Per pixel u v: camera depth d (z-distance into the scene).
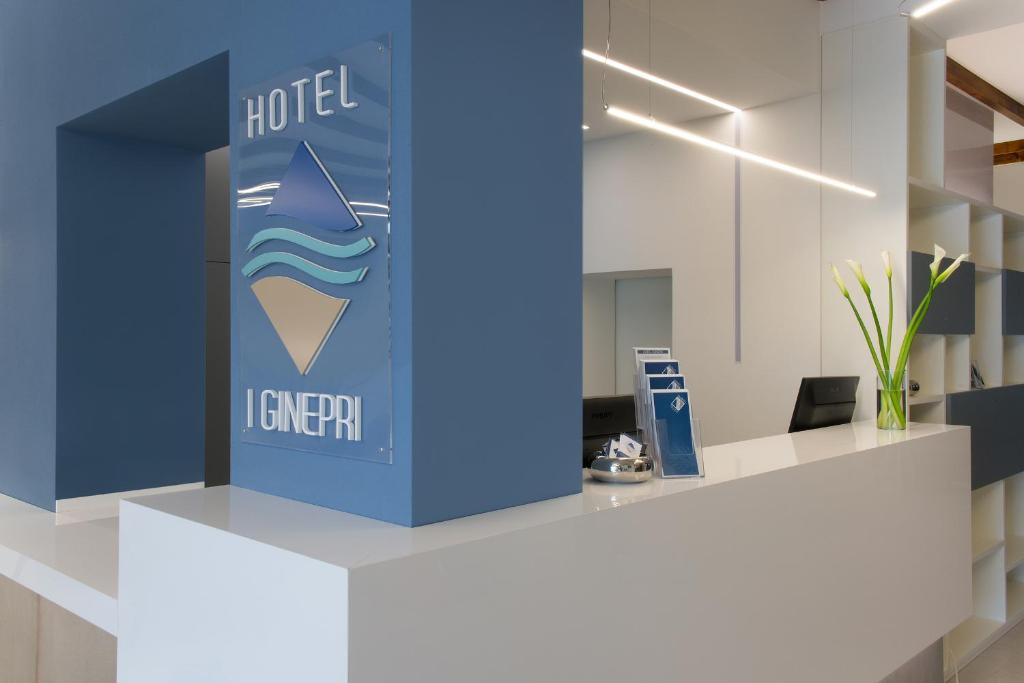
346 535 1.62
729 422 5.25
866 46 4.59
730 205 5.29
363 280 1.82
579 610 1.77
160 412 3.56
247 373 2.20
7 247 3.54
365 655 1.39
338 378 1.89
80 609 2.27
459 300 1.79
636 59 4.26
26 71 3.42
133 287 3.47
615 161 5.99
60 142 3.23
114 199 3.41
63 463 3.26
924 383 4.62
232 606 1.64
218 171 4.89
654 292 6.50
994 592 5.06
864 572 2.81
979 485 4.74
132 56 2.76
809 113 4.85
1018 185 7.46
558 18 2.05
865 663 2.80
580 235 2.10
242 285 2.22
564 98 2.06
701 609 2.08
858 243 4.61
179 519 1.80
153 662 1.90
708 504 2.12
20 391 3.47
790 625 2.41
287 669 1.50
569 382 2.05
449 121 1.78
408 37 1.71
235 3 2.27
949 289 4.66
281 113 2.07
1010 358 5.93
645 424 2.41
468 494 1.80
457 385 1.78
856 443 3.05
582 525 1.79
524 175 1.95
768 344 5.05
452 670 1.52
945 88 4.77
